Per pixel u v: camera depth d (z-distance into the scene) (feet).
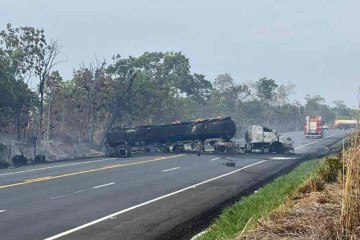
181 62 414.41
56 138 270.67
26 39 246.06
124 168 156.56
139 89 319.68
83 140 293.02
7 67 234.17
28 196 97.40
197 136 238.68
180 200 92.02
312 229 37.22
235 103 571.69
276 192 86.43
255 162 181.68
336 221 36.99
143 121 349.41
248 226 50.44
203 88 466.29
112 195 98.73
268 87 605.73
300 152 246.88
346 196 35.60
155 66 390.63
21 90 237.04
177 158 200.95
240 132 506.89
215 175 136.56
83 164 173.47
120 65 329.31
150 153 239.09
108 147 240.53
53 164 175.22
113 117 293.64
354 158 36.70
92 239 61.21
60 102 298.97
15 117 244.42
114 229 67.10
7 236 63.10
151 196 97.35
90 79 307.37
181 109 417.28
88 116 302.45
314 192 63.62
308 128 404.57
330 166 74.08
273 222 41.68
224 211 75.82
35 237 62.44
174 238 61.41
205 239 56.39
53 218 75.00
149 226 68.80
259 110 598.34
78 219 74.18
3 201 91.30
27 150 222.69
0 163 183.11
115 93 315.17
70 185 114.32
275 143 239.50
